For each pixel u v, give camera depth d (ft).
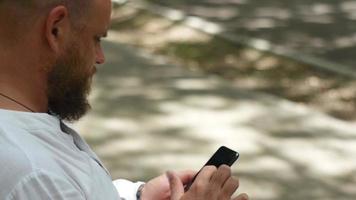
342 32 37.45
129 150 21.95
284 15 40.91
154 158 21.44
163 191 8.87
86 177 6.88
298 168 20.94
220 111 25.50
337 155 21.88
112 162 21.13
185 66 31.63
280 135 23.39
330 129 24.08
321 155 21.84
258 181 20.06
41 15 6.71
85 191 6.78
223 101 26.63
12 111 6.66
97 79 28.81
